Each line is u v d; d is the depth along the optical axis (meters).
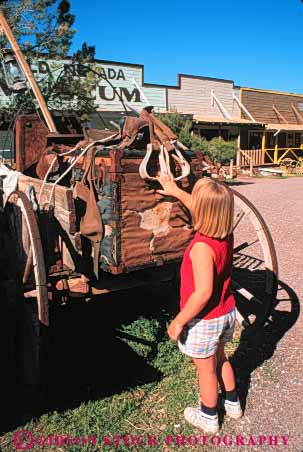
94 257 3.23
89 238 3.23
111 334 4.06
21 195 3.23
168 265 4.09
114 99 19.25
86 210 3.24
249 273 5.88
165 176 3.15
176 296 4.59
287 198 13.98
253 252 7.00
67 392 3.29
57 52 11.70
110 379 3.45
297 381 3.47
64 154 3.74
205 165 3.77
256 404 3.20
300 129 28.94
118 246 3.12
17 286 3.39
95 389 3.32
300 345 4.04
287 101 30.98
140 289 5.03
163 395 3.29
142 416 3.06
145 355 3.75
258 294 5.02
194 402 3.19
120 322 4.29
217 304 2.69
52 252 3.36
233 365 3.71
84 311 4.48
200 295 2.49
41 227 3.33
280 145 31.39
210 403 2.86
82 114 11.93
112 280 3.63
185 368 3.62
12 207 3.68
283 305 4.95
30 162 5.07
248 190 16.50
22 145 5.02
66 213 3.12
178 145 3.46
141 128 3.40
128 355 3.75
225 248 2.62
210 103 24.81
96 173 3.21
